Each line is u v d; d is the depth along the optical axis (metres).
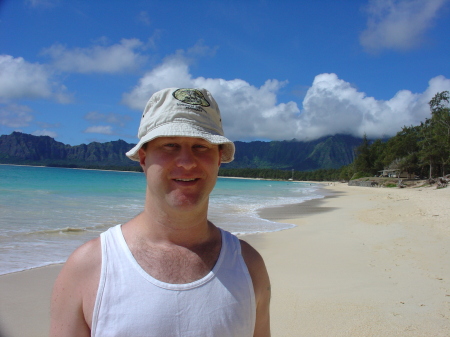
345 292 4.97
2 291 4.74
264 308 1.46
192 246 1.31
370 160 80.88
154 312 1.12
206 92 1.48
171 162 1.30
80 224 10.38
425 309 4.29
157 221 1.30
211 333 1.16
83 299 1.19
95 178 55.03
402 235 8.92
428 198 21.14
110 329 1.11
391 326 3.86
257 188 50.34
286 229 11.20
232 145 1.41
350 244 8.47
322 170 140.75
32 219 11.10
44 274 5.53
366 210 16.91
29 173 62.16
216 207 18.14
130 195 23.17
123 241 1.27
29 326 3.84
